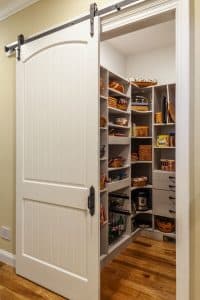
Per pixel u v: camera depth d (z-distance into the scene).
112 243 2.87
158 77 3.54
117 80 3.15
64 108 1.92
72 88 1.87
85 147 1.80
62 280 1.94
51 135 2.00
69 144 1.89
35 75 2.11
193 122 1.43
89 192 1.76
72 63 1.86
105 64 3.30
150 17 1.57
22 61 2.21
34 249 2.14
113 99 2.91
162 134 3.43
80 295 1.83
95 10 1.74
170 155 3.44
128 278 2.28
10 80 2.43
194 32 1.42
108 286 2.14
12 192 2.43
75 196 1.85
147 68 3.64
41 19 2.17
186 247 1.43
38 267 2.10
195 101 1.42
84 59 1.80
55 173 1.98
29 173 2.17
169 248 2.97
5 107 2.48
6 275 2.27
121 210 3.06
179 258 1.46
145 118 3.62
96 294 1.74
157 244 3.10
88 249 1.78
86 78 1.78
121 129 3.23
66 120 1.90
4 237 2.50
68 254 1.91
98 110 1.72
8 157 2.46
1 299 1.92
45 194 2.04
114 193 3.09
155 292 2.05
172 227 3.18
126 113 3.21
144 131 3.40
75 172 1.86
